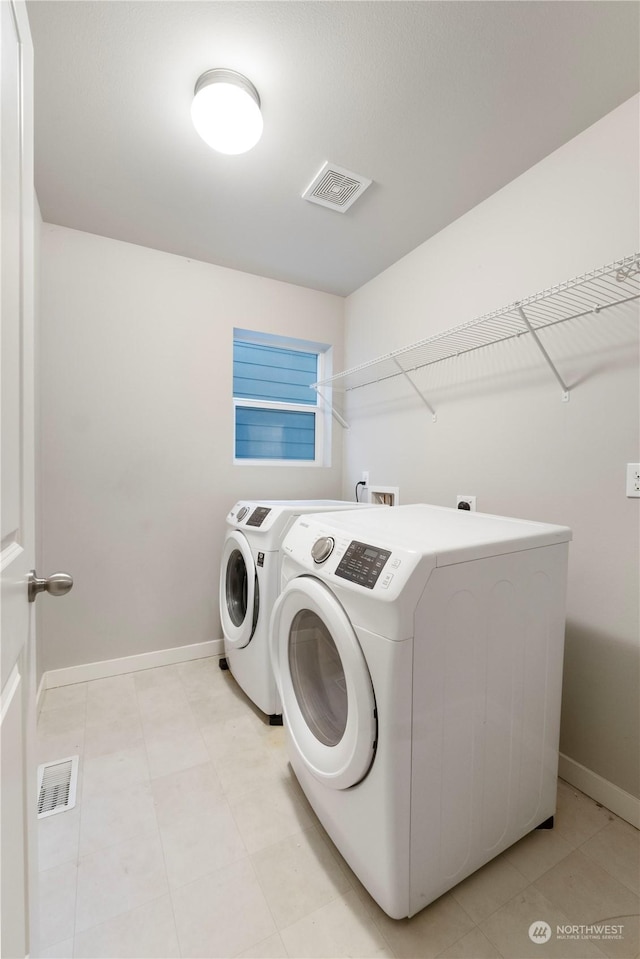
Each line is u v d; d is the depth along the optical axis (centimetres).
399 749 94
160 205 194
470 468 197
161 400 237
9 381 64
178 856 120
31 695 83
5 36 60
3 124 59
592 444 147
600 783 143
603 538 144
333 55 123
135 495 231
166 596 240
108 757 160
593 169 146
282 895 110
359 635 100
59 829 128
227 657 225
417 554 94
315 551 122
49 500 211
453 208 195
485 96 136
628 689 137
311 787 129
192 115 137
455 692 102
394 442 250
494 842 116
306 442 309
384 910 100
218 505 255
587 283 143
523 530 120
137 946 98
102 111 142
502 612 110
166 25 115
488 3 109
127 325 227
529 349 169
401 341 241
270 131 150
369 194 185
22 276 74
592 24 114
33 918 81
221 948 97
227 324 255
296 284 277
